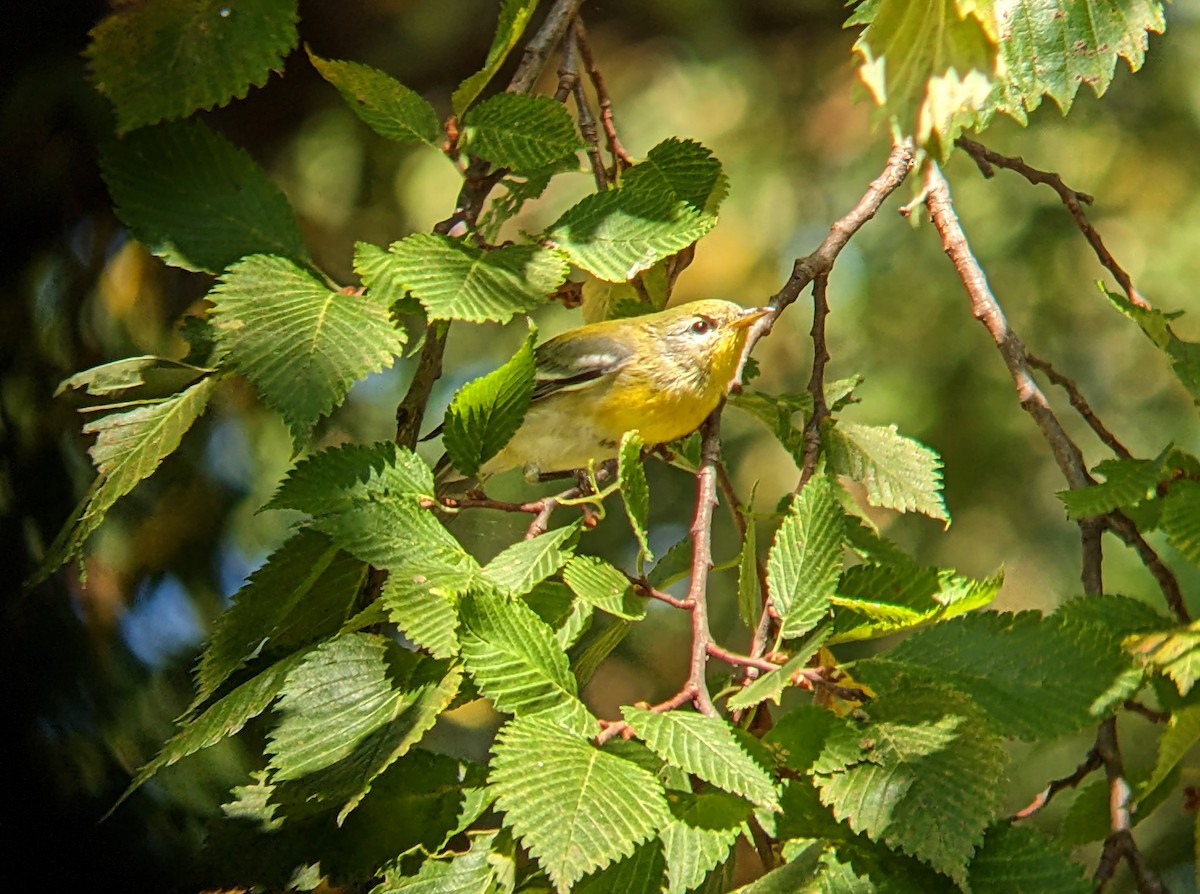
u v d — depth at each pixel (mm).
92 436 8508
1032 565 13117
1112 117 13633
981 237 13539
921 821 4582
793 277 7762
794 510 5555
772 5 15148
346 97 6348
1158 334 6148
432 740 11305
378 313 5688
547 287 5891
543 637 4859
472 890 4938
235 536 9461
